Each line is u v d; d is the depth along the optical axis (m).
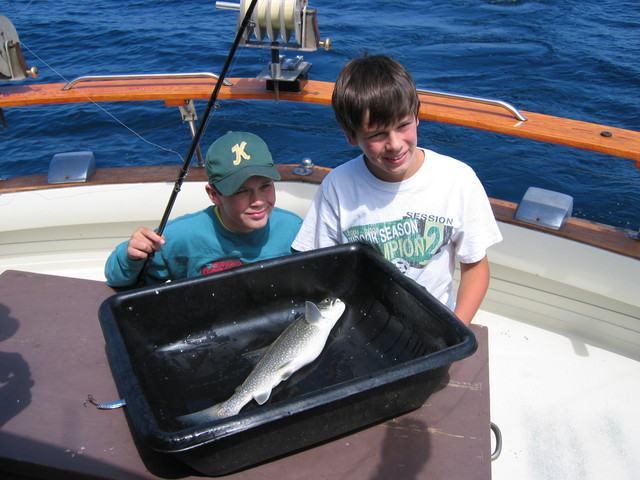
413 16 10.32
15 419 1.27
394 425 1.26
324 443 1.21
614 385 2.27
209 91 2.57
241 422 1.02
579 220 2.46
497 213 2.46
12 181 2.75
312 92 2.60
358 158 1.83
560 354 2.43
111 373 1.41
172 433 0.99
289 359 1.41
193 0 10.83
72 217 2.69
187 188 2.68
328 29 9.37
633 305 2.28
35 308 1.67
